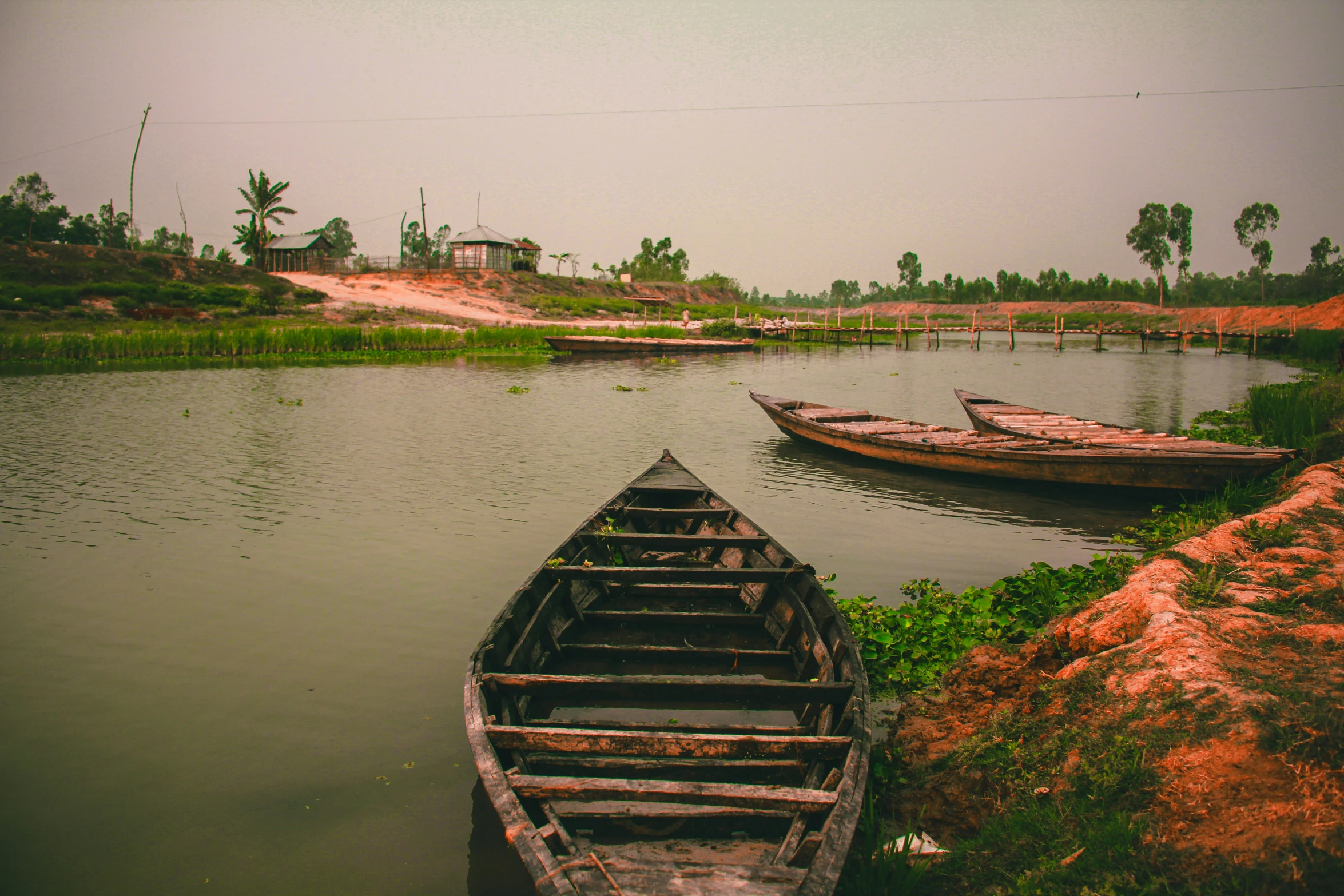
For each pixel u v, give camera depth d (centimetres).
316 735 537
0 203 6994
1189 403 2294
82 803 468
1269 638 489
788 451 1493
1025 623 675
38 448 1448
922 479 1277
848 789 384
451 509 1076
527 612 617
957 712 528
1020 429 1404
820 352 4675
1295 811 333
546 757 462
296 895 399
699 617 693
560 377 2827
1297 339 4288
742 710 561
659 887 329
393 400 2116
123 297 4378
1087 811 385
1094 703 455
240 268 5591
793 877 335
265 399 2108
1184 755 385
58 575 825
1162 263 9494
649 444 1556
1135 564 769
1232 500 1005
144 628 701
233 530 979
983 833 399
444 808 464
